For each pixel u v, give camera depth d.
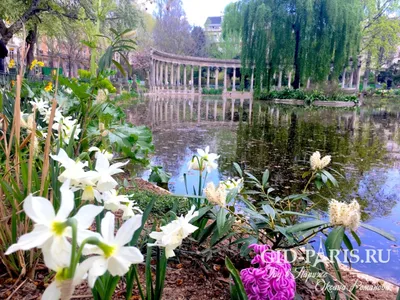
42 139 1.46
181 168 3.80
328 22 16.55
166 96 24.83
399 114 13.30
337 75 18.05
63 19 10.37
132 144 2.61
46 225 0.42
